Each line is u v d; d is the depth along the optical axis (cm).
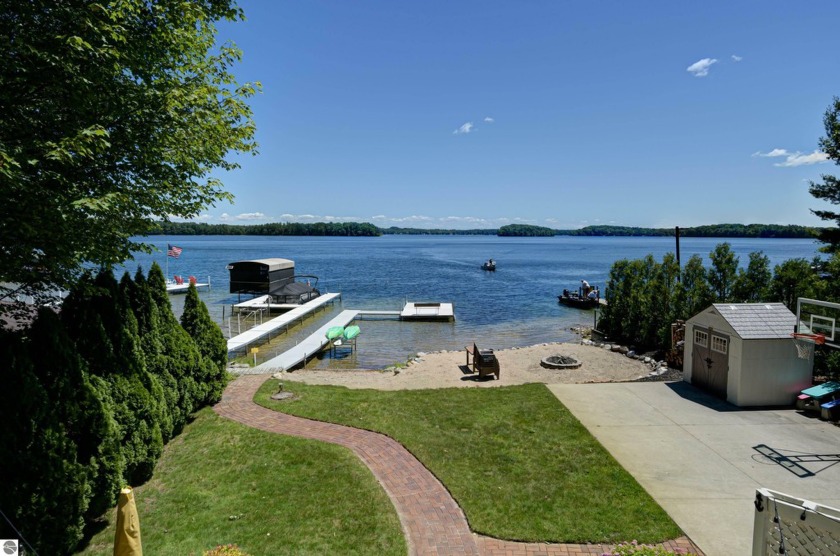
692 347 1392
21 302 772
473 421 1105
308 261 9556
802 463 881
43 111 650
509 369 1816
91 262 779
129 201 744
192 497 766
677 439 992
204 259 9550
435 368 1839
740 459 899
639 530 676
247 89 918
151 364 946
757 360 1184
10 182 539
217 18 865
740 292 1659
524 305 3938
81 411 652
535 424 1079
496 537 670
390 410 1185
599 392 1323
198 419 1109
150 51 771
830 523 436
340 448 952
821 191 2111
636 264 2347
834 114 2002
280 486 802
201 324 1197
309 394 1316
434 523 706
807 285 1471
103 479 673
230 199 1007
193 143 835
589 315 3453
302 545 645
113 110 693
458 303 4053
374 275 6656
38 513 564
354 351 2333
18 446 555
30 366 584
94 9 605
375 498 765
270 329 2641
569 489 791
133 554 478
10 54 590
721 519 701
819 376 1367
